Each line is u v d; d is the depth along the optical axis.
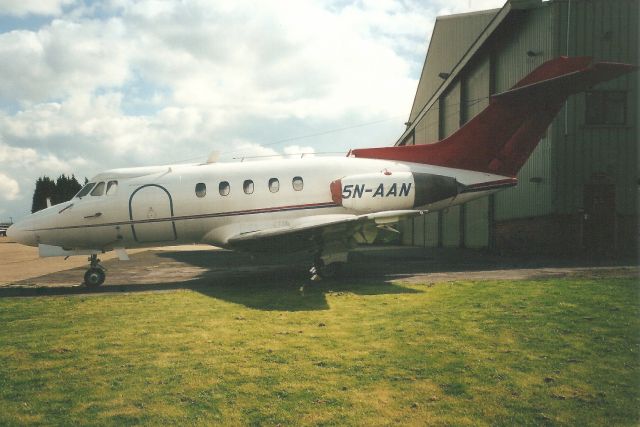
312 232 11.20
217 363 5.21
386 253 21.72
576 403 4.00
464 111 25.09
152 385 4.59
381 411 3.91
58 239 12.39
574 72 12.47
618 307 7.53
